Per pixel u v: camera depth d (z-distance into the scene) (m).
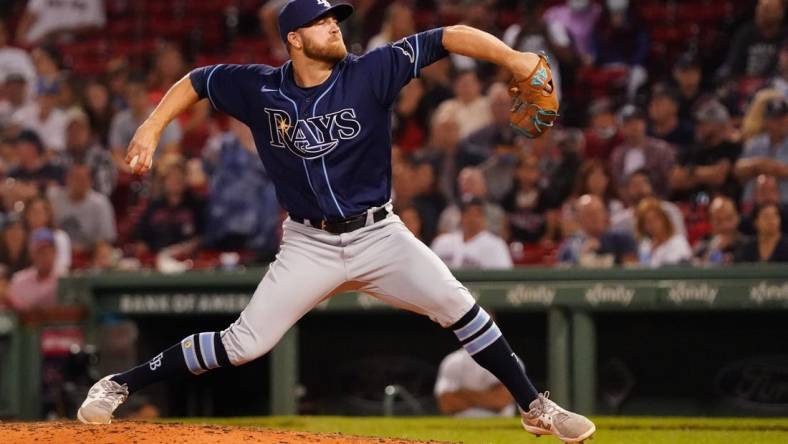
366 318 32.47
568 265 31.98
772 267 28.11
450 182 38.28
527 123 16.80
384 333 32.41
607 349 30.67
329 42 16.28
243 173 38.34
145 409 31.56
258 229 38.31
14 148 46.84
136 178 45.31
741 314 29.78
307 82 16.62
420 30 47.75
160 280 31.53
